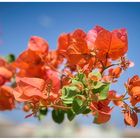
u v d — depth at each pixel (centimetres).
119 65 36
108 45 36
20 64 46
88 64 35
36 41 46
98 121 34
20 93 33
